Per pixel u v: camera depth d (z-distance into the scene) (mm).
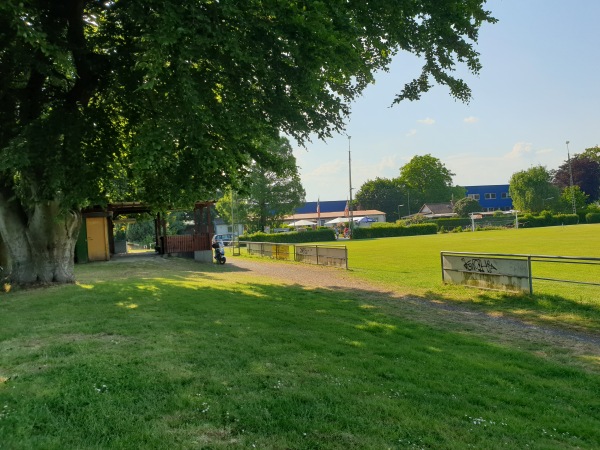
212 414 4230
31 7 9648
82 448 3586
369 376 5562
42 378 5129
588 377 6184
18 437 3738
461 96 13977
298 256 26312
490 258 12797
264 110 11859
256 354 6312
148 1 9164
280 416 4223
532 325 9469
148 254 30031
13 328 8031
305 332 7953
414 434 3988
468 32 12641
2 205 13719
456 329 9148
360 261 24984
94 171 12672
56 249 14336
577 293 12188
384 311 10875
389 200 126312
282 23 9688
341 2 9859
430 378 5691
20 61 10977
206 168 11523
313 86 10344
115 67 12445
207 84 11320
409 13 11633
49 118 11984
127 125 14852
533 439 4129
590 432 4391
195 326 8125
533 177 94625
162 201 15211
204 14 9297
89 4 13008
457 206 107812
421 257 26750
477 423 4336
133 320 8633
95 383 4953
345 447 3684
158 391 4797
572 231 51375
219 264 25109
